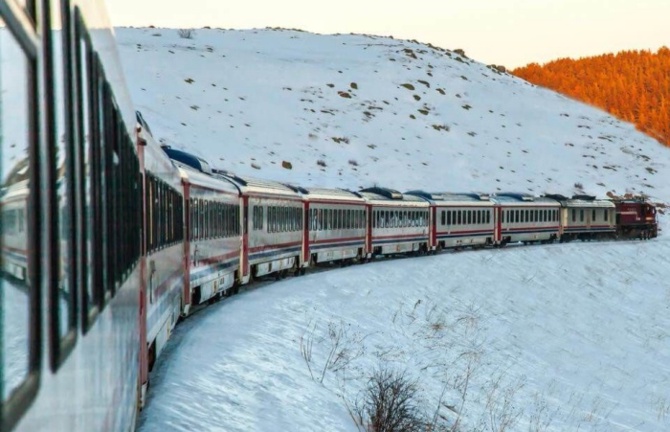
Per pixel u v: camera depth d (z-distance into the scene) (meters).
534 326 34.88
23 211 2.55
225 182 25.17
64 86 3.27
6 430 2.25
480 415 21.11
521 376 26.77
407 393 18.19
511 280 41.78
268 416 14.20
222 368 16.03
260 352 18.22
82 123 3.75
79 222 3.59
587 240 63.38
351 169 78.88
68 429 3.28
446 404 20.70
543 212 56.72
